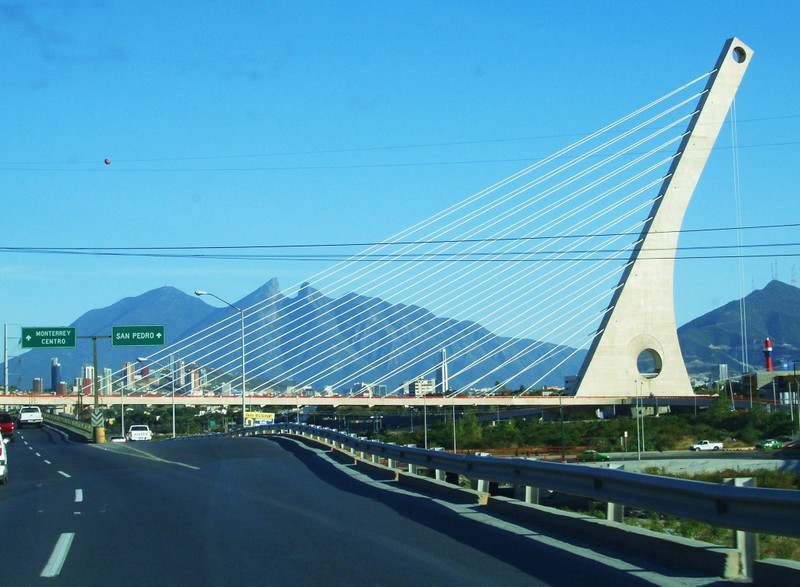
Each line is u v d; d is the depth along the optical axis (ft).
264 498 61.67
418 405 275.39
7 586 33.76
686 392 277.64
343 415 285.23
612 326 274.77
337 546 41.34
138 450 136.36
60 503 61.87
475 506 54.29
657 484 36.76
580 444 201.46
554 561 36.50
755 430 223.92
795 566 29.71
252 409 342.64
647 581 32.35
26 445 172.35
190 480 77.66
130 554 40.29
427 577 34.27
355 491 65.36
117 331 227.61
